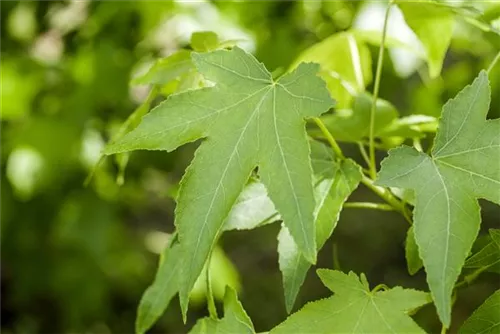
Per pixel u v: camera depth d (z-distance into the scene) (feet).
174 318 8.71
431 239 2.70
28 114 5.74
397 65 4.57
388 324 2.78
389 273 9.09
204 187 2.79
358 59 3.43
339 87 3.47
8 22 5.96
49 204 5.87
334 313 2.81
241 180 2.78
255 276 9.46
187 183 2.79
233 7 5.01
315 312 2.81
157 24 5.24
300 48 4.84
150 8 5.17
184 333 8.66
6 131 5.81
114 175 5.85
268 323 8.91
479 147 2.76
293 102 2.79
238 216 2.98
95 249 5.91
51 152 5.52
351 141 3.24
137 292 7.41
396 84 4.73
